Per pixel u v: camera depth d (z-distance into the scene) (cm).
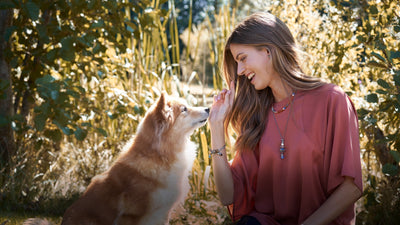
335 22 406
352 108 216
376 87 392
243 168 246
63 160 527
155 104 326
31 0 359
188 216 385
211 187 457
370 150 384
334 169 205
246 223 225
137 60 549
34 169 452
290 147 220
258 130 242
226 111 255
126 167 309
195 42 812
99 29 434
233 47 236
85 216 285
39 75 442
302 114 220
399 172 361
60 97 337
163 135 316
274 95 240
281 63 225
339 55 364
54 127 457
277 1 468
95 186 304
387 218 342
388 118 325
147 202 304
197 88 625
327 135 211
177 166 325
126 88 539
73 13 389
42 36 360
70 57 358
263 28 227
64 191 464
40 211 407
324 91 217
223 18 530
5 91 425
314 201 214
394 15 333
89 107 464
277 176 227
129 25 421
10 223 344
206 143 451
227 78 267
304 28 454
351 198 201
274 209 229
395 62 293
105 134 413
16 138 469
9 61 418
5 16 416
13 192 407
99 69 477
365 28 334
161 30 548
